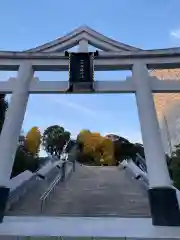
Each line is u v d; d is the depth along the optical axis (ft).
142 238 24.90
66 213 28.99
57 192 40.52
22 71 37.83
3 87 36.81
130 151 138.92
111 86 36.40
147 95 34.60
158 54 38.04
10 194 32.27
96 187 45.09
